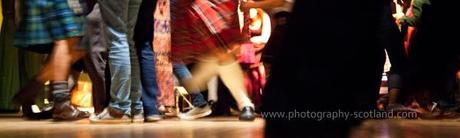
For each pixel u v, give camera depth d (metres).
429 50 3.23
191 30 3.32
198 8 3.26
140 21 3.16
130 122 2.93
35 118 3.40
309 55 1.10
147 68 3.16
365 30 1.11
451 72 3.39
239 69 3.29
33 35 3.03
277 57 1.13
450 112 3.58
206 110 3.72
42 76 3.12
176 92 4.75
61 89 3.00
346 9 1.10
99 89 3.24
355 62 1.11
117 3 2.88
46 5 3.01
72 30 2.98
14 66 4.47
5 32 4.44
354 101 1.12
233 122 3.04
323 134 1.11
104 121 2.84
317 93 1.10
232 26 3.26
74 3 3.02
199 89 3.67
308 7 1.11
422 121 3.07
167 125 2.66
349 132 1.12
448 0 3.08
